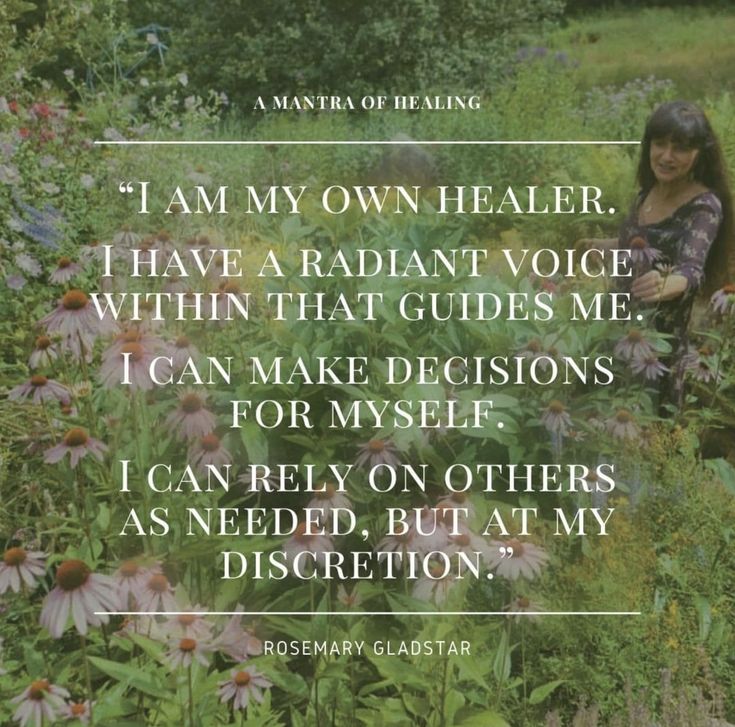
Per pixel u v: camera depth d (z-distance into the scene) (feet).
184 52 32.76
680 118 10.50
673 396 10.92
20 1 20.98
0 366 10.36
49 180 15.61
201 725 6.03
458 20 34.01
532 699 7.18
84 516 7.57
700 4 52.70
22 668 7.00
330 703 6.81
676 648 7.96
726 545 9.12
